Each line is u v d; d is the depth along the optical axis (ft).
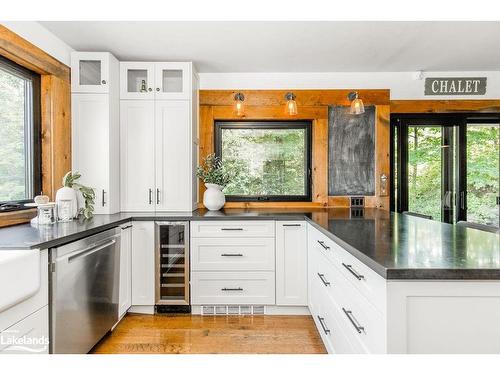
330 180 11.50
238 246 9.10
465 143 11.78
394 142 11.92
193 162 10.48
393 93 11.51
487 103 11.46
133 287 9.05
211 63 10.45
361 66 10.86
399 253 4.15
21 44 7.22
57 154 8.60
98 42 8.87
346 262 5.08
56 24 7.87
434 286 3.48
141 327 8.32
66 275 5.73
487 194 11.97
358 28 8.14
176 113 10.09
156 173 10.09
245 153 11.75
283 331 8.12
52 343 5.40
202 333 7.99
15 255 4.55
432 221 7.47
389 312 3.49
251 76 11.37
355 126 11.46
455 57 10.11
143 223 9.02
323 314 6.83
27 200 7.95
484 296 3.48
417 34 8.46
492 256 3.99
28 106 8.13
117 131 9.90
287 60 10.25
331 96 11.36
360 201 11.44
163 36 8.52
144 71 10.41
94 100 9.36
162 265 9.24
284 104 11.38
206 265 9.09
